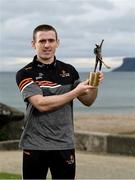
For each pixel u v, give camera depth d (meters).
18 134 16.61
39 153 5.14
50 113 5.12
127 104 72.12
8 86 162.50
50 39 5.21
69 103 5.21
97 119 36.25
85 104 5.39
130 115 42.38
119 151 14.41
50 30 5.23
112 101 79.69
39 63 5.25
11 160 13.00
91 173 10.98
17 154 14.37
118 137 14.41
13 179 9.65
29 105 5.21
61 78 5.24
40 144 5.12
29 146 5.16
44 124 5.13
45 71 5.22
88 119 36.09
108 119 36.34
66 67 5.30
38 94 5.12
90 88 5.03
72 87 5.30
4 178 9.79
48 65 5.23
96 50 5.06
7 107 16.44
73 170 5.23
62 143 5.14
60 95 5.05
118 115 42.59
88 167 11.88
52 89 5.18
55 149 5.12
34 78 5.20
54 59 5.30
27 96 5.14
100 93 109.75
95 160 13.17
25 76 5.21
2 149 15.48
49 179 9.30
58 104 5.03
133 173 11.01
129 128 25.34
